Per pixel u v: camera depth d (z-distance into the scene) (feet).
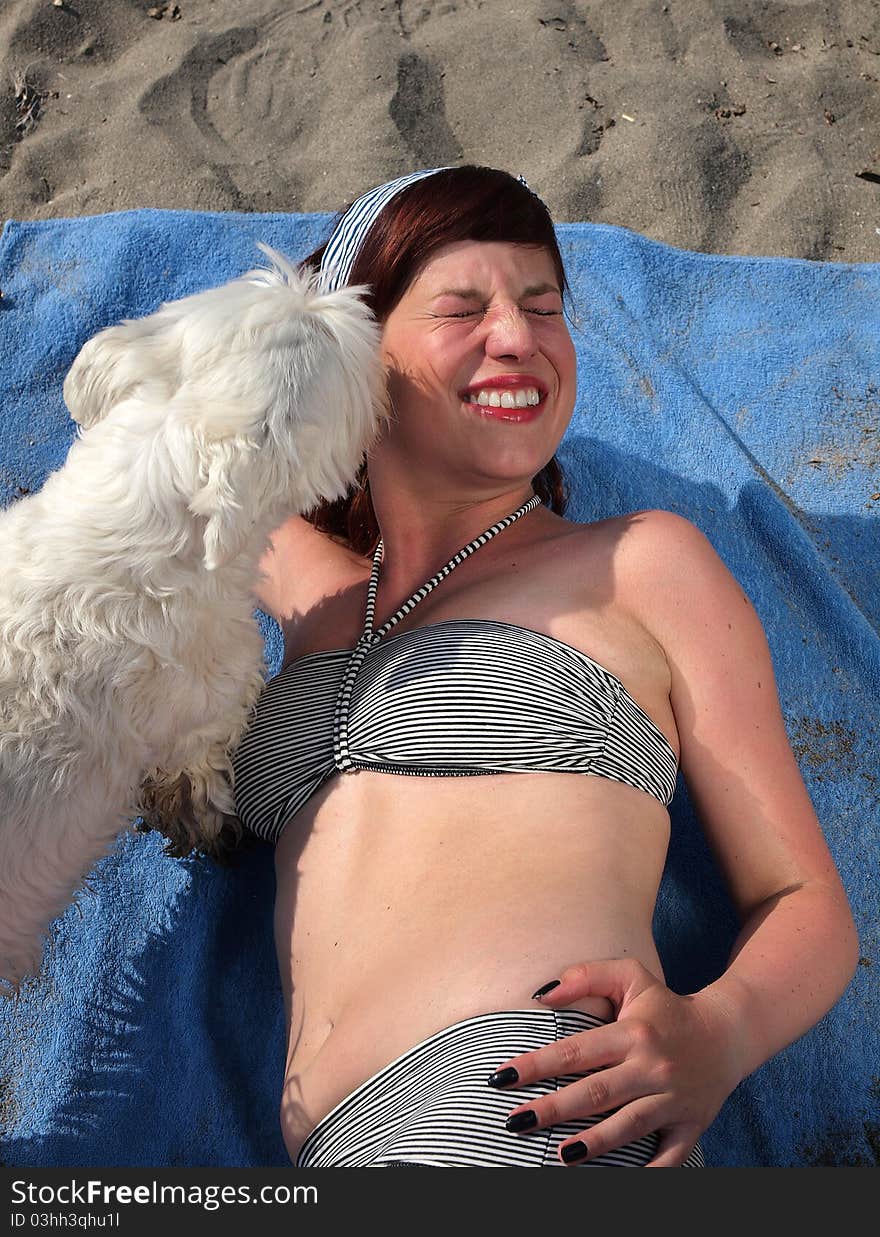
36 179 12.41
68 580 5.94
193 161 12.32
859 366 10.66
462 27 13.42
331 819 6.41
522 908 5.57
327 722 6.57
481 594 6.88
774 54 13.23
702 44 13.16
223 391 5.67
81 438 6.35
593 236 11.26
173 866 8.03
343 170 12.28
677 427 10.18
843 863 7.95
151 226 11.10
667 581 6.57
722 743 6.34
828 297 11.02
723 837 6.30
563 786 5.94
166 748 6.64
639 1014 5.06
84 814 6.14
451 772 6.04
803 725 8.56
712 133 12.32
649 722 6.29
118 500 5.94
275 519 6.30
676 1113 4.99
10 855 5.85
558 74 12.92
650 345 10.64
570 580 6.74
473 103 12.83
